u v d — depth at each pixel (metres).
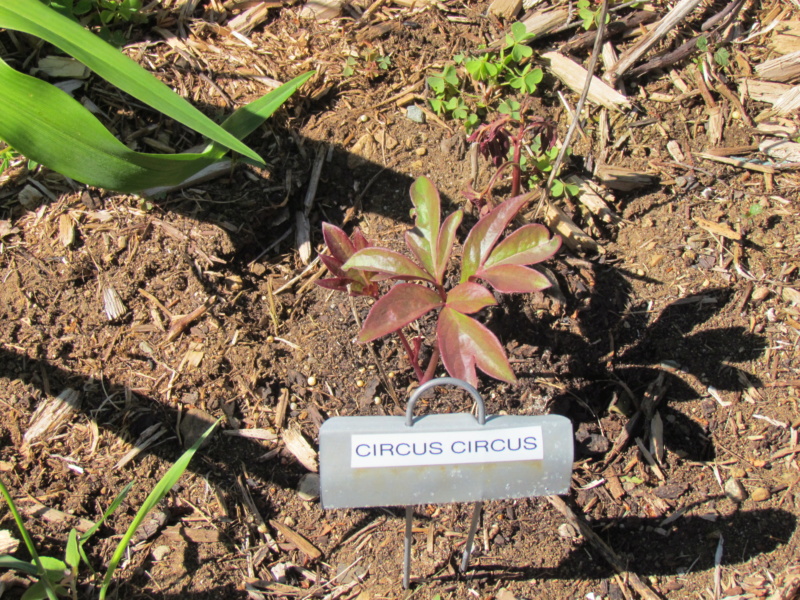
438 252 0.33
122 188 0.37
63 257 0.40
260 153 0.45
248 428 0.38
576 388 0.40
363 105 0.47
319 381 0.40
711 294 0.43
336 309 0.41
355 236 0.34
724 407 0.40
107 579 0.30
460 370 0.30
